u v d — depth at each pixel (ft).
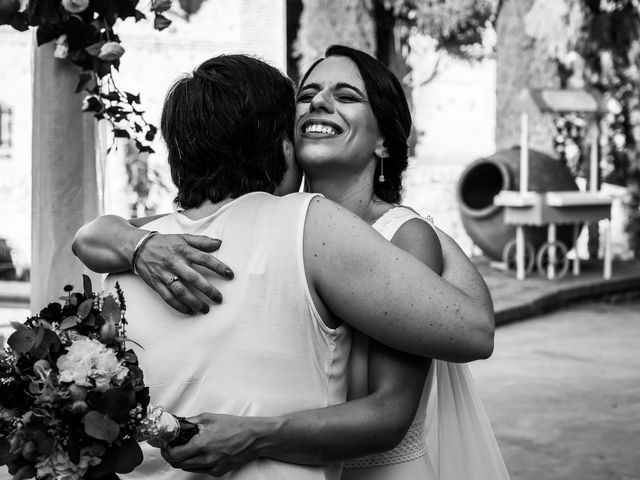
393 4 47.75
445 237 7.10
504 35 43.80
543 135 42.78
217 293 5.67
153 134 8.84
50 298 9.00
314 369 5.73
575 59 43.65
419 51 54.29
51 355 5.25
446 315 5.59
